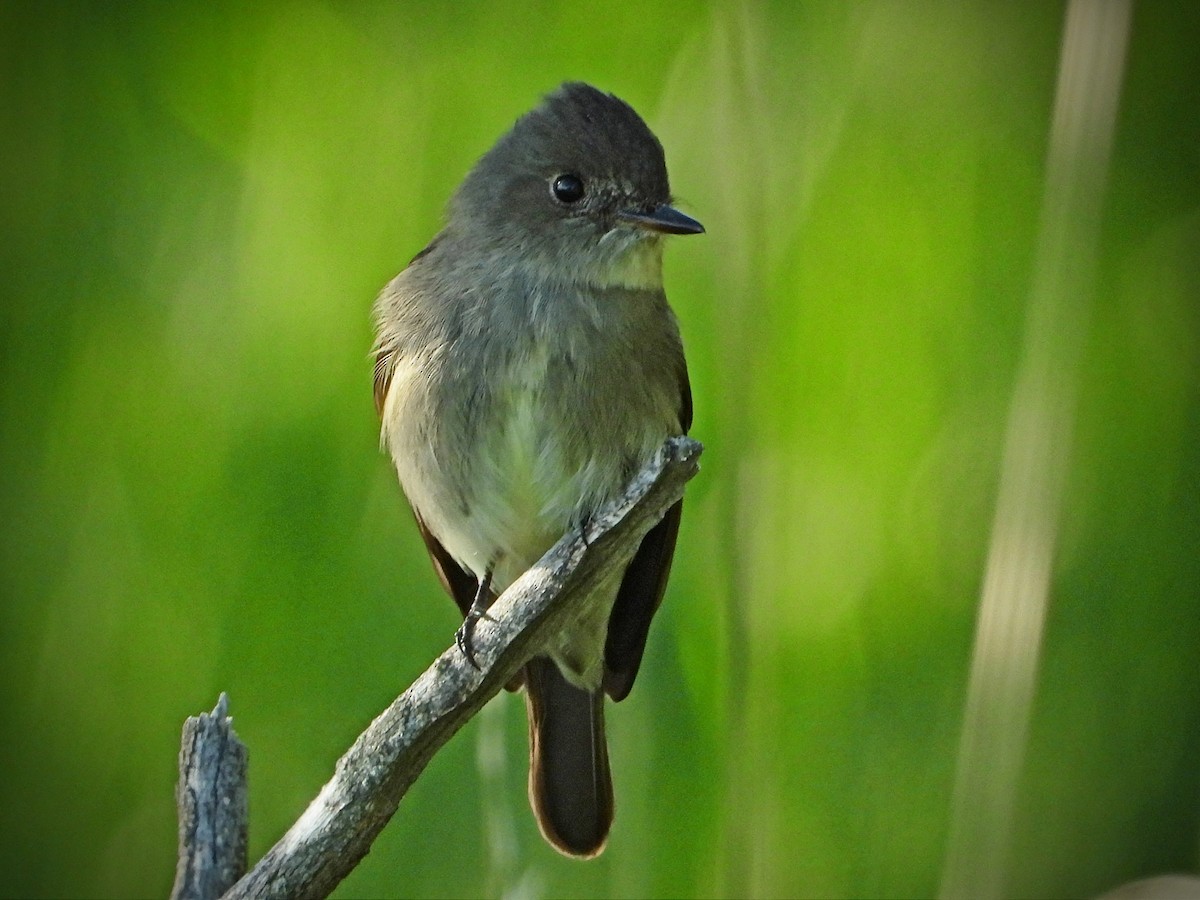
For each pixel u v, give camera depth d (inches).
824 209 139.5
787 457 139.0
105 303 139.6
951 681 138.9
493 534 137.3
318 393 139.3
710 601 138.4
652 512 134.9
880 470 139.3
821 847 138.6
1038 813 139.5
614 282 137.3
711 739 138.1
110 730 138.8
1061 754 139.6
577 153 137.3
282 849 134.5
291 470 139.2
